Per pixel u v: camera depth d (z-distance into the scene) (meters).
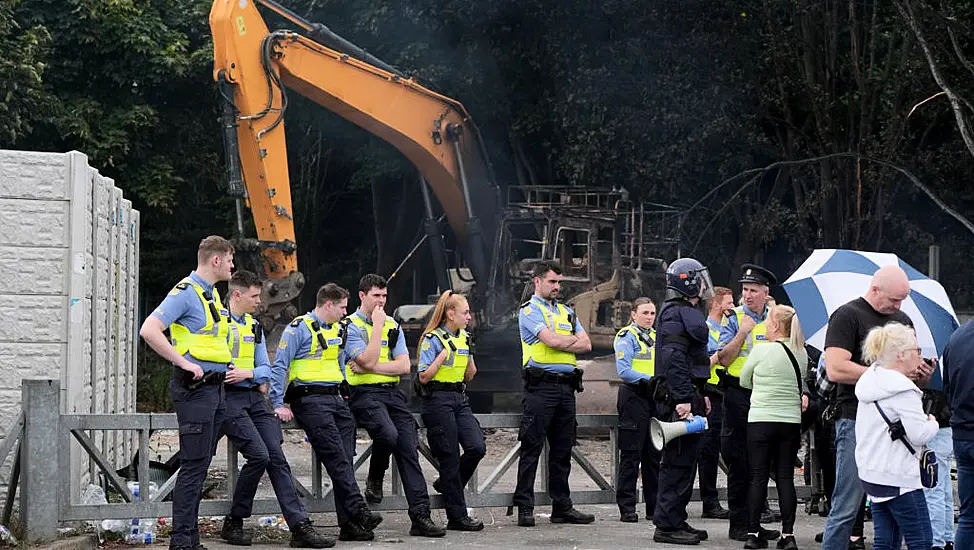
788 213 25.83
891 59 24.28
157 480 12.09
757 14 25.08
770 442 10.22
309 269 35.50
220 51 18.98
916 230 26.48
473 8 25.38
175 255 34.19
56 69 29.80
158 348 9.12
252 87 19.12
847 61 25.05
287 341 10.34
